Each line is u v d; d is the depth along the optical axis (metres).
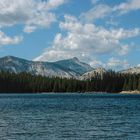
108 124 62.84
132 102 144.25
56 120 70.69
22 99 176.25
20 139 46.53
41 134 50.84
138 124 62.62
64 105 125.00
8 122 67.00
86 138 47.25
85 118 74.75
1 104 131.75
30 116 79.88
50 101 155.12
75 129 56.09
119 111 94.19
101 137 48.00
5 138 47.34
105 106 117.81
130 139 46.25
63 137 48.12
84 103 138.38
